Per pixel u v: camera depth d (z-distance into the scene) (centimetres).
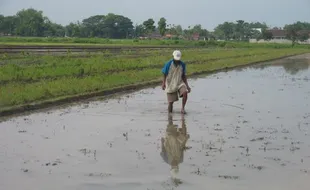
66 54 3506
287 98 1645
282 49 7906
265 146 901
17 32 12688
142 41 8950
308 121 1181
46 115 1234
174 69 1273
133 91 1822
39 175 694
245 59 4128
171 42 8694
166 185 654
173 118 1207
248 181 677
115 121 1154
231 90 1880
